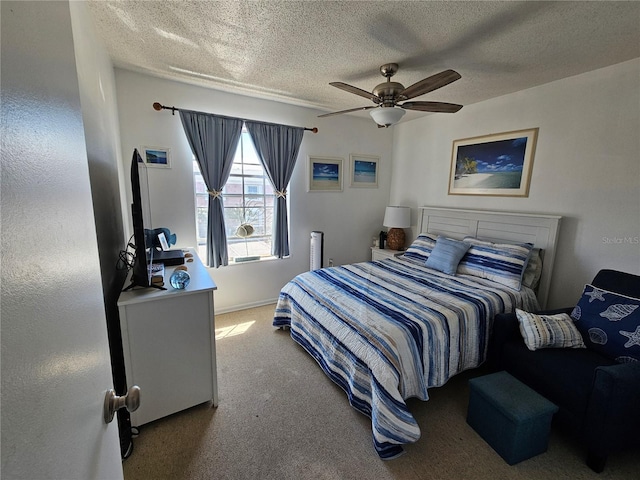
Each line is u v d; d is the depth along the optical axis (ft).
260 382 7.37
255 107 10.91
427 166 13.06
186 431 5.84
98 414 2.17
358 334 6.34
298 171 12.42
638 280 6.23
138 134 9.14
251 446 5.52
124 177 9.03
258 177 11.79
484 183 10.80
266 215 12.21
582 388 5.17
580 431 5.14
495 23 5.84
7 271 1.09
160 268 6.95
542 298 9.04
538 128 9.20
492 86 9.21
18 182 1.21
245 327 10.30
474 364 7.13
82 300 2.01
